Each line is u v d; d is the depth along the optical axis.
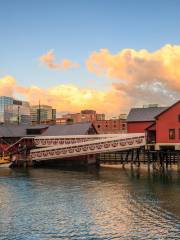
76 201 33.78
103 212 29.11
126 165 69.19
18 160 69.81
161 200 33.44
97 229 24.48
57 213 29.00
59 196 36.47
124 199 34.28
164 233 23.41
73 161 73.88
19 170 63.34
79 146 65.81
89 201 33.66
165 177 50.84
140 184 44.22
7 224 25.88
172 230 23.97
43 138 76.50
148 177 51.19
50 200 34.41
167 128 58.00
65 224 25.75
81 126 81.25
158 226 24.89
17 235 23.42
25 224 25.84
